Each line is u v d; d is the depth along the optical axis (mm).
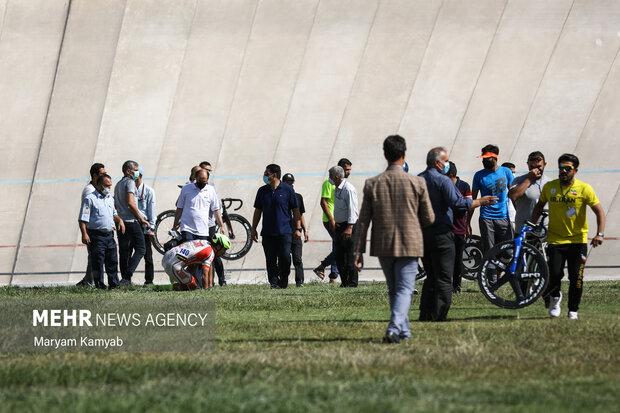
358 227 22938
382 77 67750
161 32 68125
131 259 49438
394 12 68625
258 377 16391
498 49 68125
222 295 39875
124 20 68250
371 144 66750
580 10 68875
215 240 46969
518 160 66688
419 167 66250
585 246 29125
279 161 66375
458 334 23766
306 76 67688
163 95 67125
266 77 67625
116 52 67688
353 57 67938
